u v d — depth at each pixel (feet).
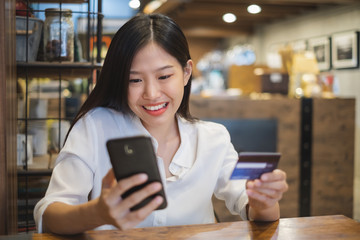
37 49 6.28
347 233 3.74
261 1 22.79
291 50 15.78
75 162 4.24
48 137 7.43
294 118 12.55
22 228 6.32
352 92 22.48
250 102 12.36
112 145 3.03
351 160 12.92
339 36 23.38
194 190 4.67
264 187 3.61
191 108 12.15
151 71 4.01
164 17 4.15
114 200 2.89
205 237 3.60
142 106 4.15
